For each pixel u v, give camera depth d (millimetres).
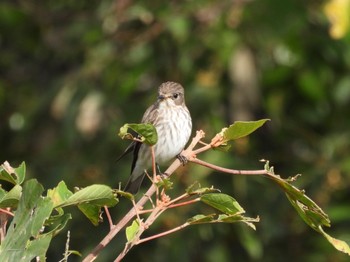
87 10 15625
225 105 13914
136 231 5957
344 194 13789
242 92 13852
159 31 13914
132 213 6023
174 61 14102
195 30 13852
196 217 5992
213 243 13250
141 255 12852
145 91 14984
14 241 5516
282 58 14203
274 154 14445
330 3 12547
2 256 5496
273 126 14555
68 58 15664
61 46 15695
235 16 13734
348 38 12422
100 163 13906
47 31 15820
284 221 13711
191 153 6500
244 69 13852
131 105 14266
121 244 12445
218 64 13859
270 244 13750
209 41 13781
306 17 13609
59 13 15828
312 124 14758
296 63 14242
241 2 13680
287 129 14633
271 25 13578
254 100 13961
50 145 14359
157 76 14516
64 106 14227
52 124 14820
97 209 6262
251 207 13234
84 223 13078
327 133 14695
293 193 6262
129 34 14328
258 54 14266
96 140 14109
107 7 14672
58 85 14406
